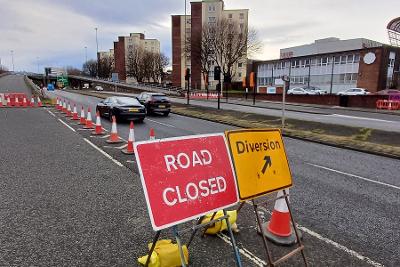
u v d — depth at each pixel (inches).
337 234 163.2
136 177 251.1
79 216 176.7
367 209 198.4
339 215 187.8
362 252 145.9
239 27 2586.1
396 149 387.2
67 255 137.3
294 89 1759.4
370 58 1785.2
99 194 211.9
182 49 3048.7
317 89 1819.6
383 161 342.0
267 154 135.3
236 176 121.2
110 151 347.3
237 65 3105.3
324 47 2746.1
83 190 219.1
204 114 791.7
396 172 294.7
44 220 170.9
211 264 133.1
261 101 1485.0
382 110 1018.7
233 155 122.2
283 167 141.7
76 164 289.4
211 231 157.4
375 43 2650.1
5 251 139.4
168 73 4662.9
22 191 214.8
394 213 192.9
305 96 1336.1
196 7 2960.1
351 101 1160.2
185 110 900.0
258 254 141.8
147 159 110.0
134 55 4234.7
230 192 129.5
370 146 406.0
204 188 121.6
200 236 157.6
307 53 2886.3
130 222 170.6
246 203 205.3
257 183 128.2
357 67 1875.0
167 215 109.6
